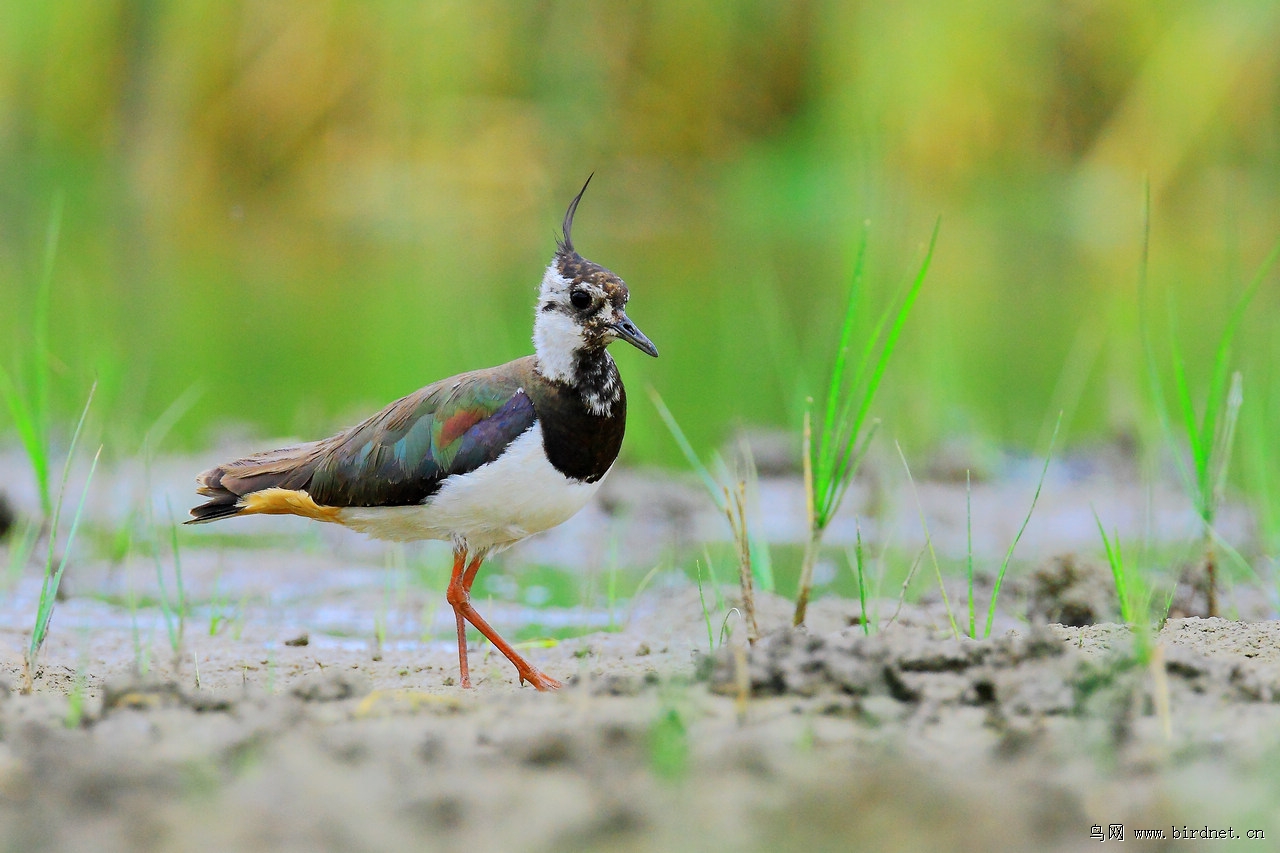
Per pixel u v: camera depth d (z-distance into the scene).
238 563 12.82
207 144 30.67
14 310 20.92
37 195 30.09
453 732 6.46
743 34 32.72
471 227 30.92
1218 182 30.30
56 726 6.76
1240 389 10.51
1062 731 6.28
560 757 5.96
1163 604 10.28
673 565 12.86
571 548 13.53
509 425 9.05
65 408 17.30
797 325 22.91
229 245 29.88
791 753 5.99
